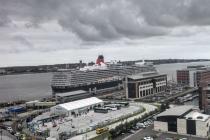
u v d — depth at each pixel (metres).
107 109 181.62
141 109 186.12
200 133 124.06
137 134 127.88
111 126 143.00
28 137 129.00
